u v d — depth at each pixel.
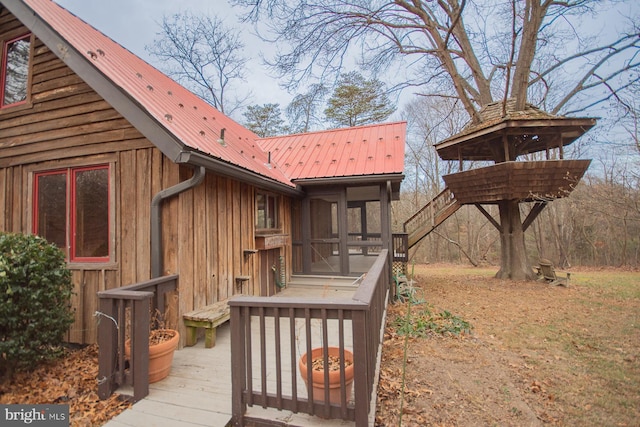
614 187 9.55
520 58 10.44
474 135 10.51
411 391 3.27
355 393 2.19
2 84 5.13
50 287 3.40
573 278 12.45
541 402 3.25
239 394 2.44
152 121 3.67
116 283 4.19
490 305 7.81
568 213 20.45
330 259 9.14
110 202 4.26
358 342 2.21
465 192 11.41
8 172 4.91
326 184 7.58
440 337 5.19
